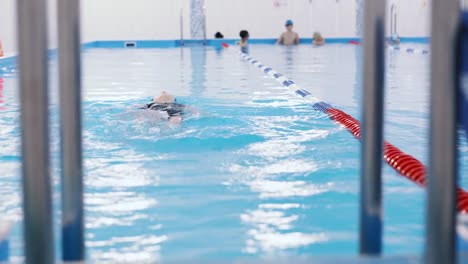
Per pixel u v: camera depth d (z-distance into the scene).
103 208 2.64
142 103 5.91
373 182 1.07
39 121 0.87
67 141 1.04
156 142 3.97
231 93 6.87
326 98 6.51
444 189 0.86
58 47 1.00
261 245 2.21
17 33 0.85
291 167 3.37
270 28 18.77
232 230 2.36
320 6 18.73
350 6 18.75
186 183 3.04
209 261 1.06
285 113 5.24
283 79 8.41
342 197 2.80
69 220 1.07
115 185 3.01
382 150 1.06
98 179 3.11
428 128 0.87
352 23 18.83
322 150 3.79
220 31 18.64
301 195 2.84
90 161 3.48
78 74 1.01
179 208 2.64
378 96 1.04
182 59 12.77
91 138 4.08
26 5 0.84
